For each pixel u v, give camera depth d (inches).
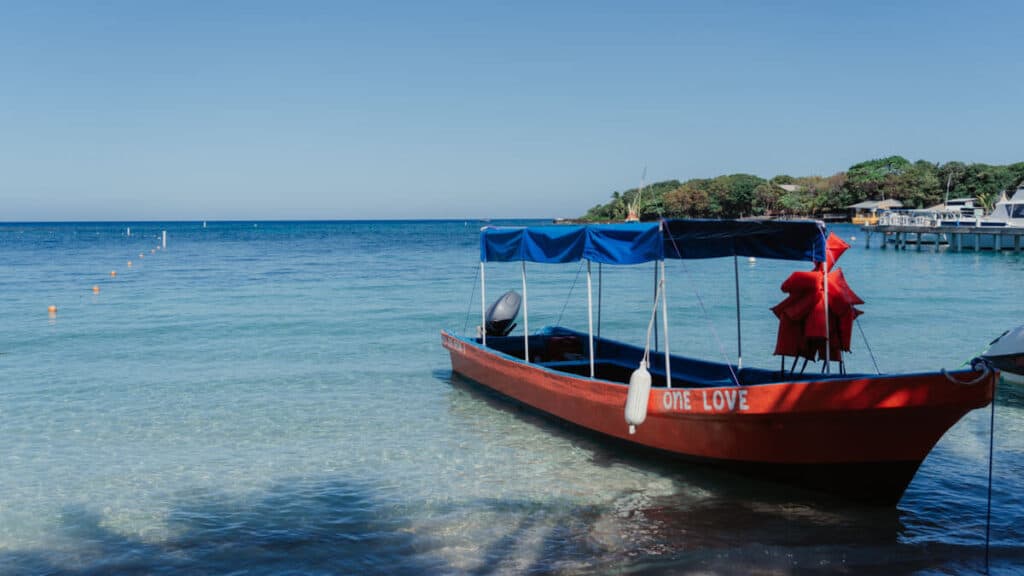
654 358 558.9
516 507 365.4
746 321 1041.5
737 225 400.2
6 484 397.1
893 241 2987.2
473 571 297.1
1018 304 1181.7
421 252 3115.2
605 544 322.7
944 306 1161.4
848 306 394.9
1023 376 575.2
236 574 296.7
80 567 302.7
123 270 2043.6
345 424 515.8
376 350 813.2
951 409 318.7
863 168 6166.3
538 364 549.3
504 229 568.4
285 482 400.8
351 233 6579.7
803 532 334.6
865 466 346.9
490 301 1277.1
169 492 386.3
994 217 2689.5
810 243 399.5
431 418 532.1
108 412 546.3
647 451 430.9
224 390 619.8
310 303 1245.1
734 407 364.8
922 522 344.5
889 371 691.4
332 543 324.5
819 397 338.6
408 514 357.1
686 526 342.0
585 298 1358.3
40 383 644.1
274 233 6560.0
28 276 1823.3
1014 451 437.1
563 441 475.2
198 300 1293.1
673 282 1740.9
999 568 297.1
